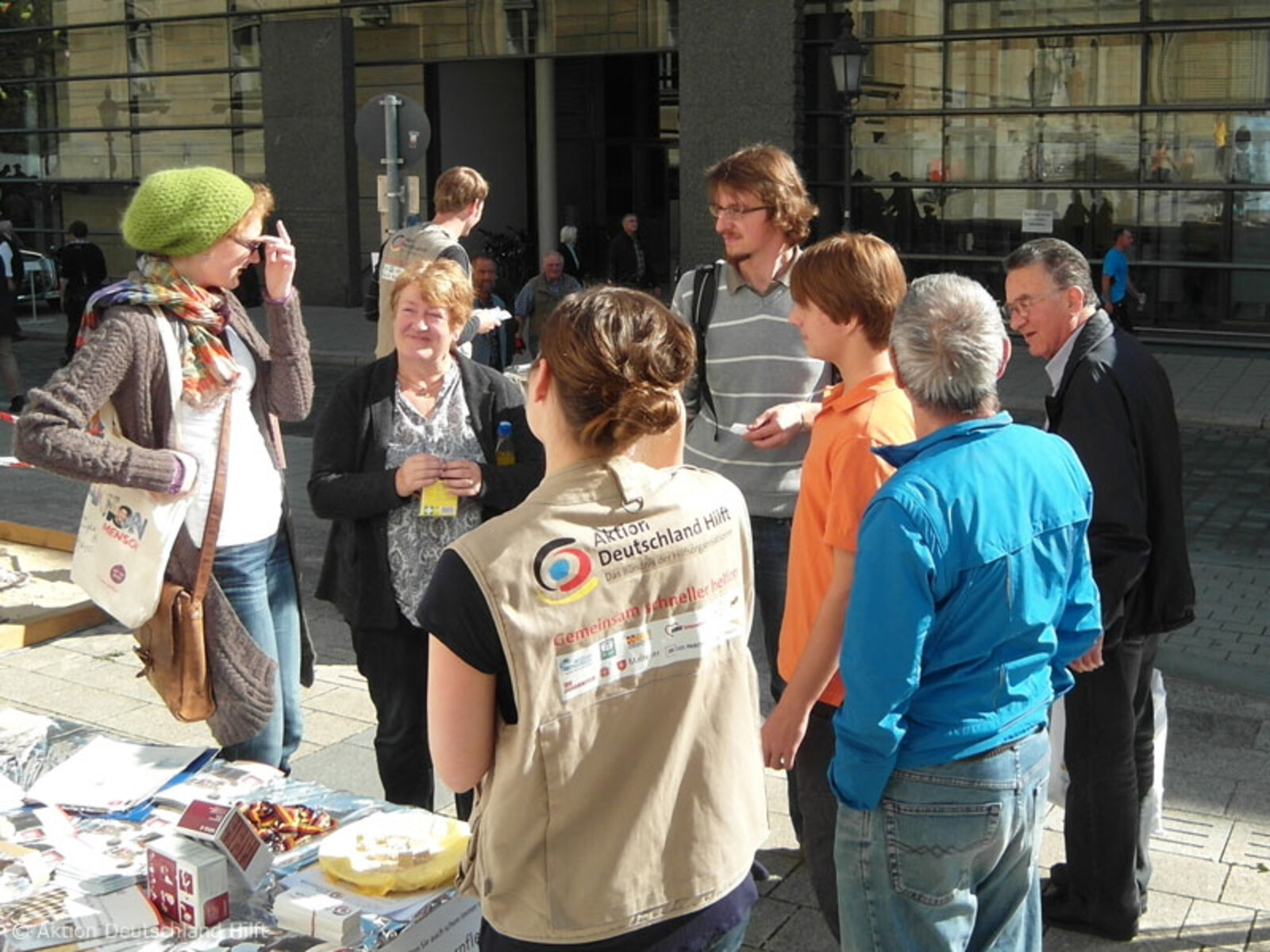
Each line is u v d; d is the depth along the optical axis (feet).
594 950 7.22
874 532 8.31
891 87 64.08
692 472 7.72
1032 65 61.41
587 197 89.20
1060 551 8.75
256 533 12.51
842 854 8.86
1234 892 13.07
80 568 12.16
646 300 7.32
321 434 12.59
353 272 74.90
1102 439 10.83
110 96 83.30
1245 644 21.89
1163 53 59.06
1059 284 11.16
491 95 85.81
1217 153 58.90
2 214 88.07
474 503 12.53
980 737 8.46
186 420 11.93
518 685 6.91
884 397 10.42
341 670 19.49
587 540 7.10
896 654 8.19
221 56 79.36
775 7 59.31
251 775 11.16
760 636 21.20
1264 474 35.78
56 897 9.21
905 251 65.31
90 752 11.44
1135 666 11.64
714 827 7.53
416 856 9.45
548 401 7.34
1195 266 59.93
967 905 8.75
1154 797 12.56
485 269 38.29
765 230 12.87
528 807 7.08
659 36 70.85
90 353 11.36
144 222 11.64
